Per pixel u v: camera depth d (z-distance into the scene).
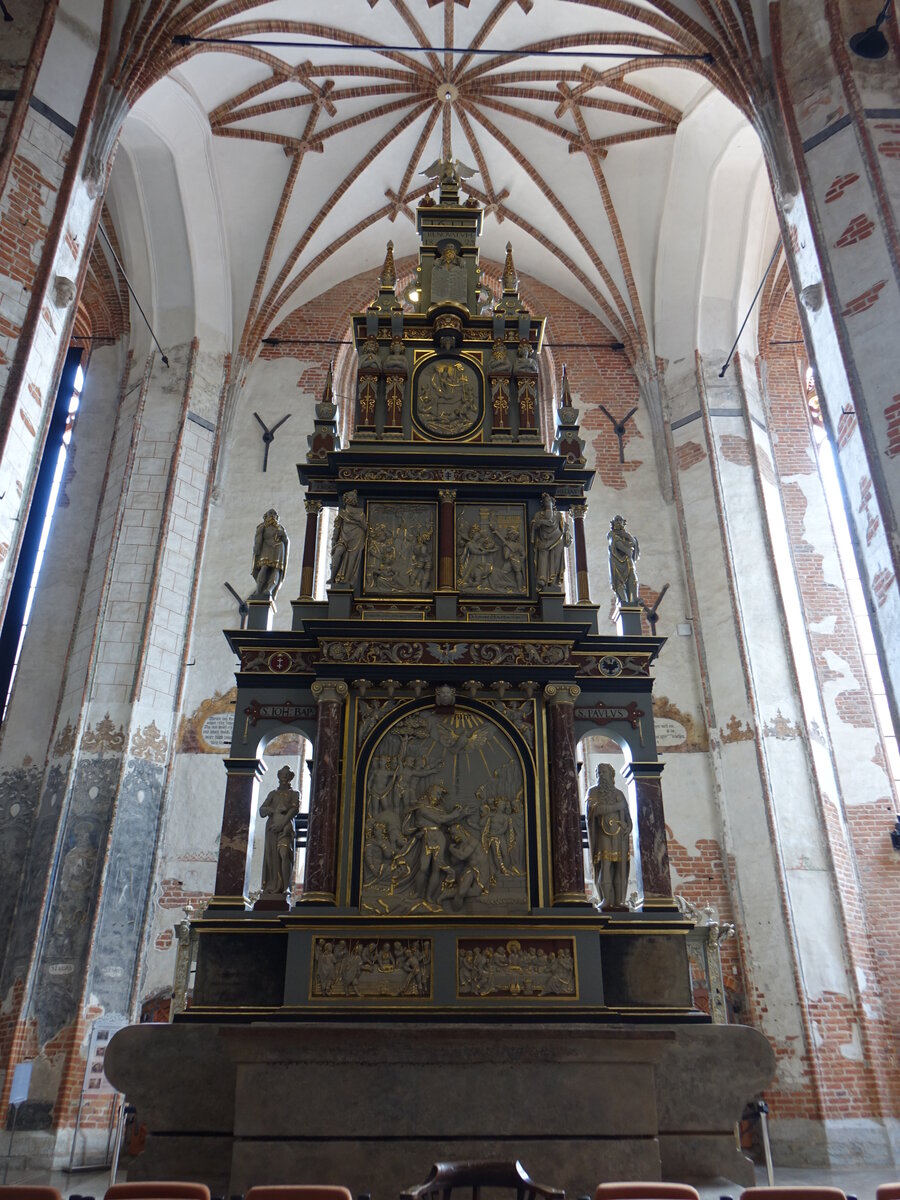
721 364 21.19
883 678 11.55
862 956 16.02
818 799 16.88
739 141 20.28
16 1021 14.95
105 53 14.64
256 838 17.25
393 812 10.96
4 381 12.02
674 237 21.75
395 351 14.04
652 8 17.58
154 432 20.03
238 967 10.48
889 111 13.59
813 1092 14.91
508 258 15.10
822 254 13.20
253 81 20.12
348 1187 8.96
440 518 12.77
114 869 16.14
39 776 17.23
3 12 13.88
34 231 12.92
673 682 18.44
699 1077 10.06
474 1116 9.25
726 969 16.12
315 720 11.62
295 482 20.69
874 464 11.84
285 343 22.59
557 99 21.28
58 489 20.14
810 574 19.47
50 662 18.25
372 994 10.09
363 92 21.20
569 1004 10.07
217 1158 9.58
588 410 21.66
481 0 19.81
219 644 18.78
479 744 11.34
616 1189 5.92
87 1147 14.35
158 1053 9.96
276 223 21.88
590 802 11.53
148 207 20.91
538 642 11.84
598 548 19.98
